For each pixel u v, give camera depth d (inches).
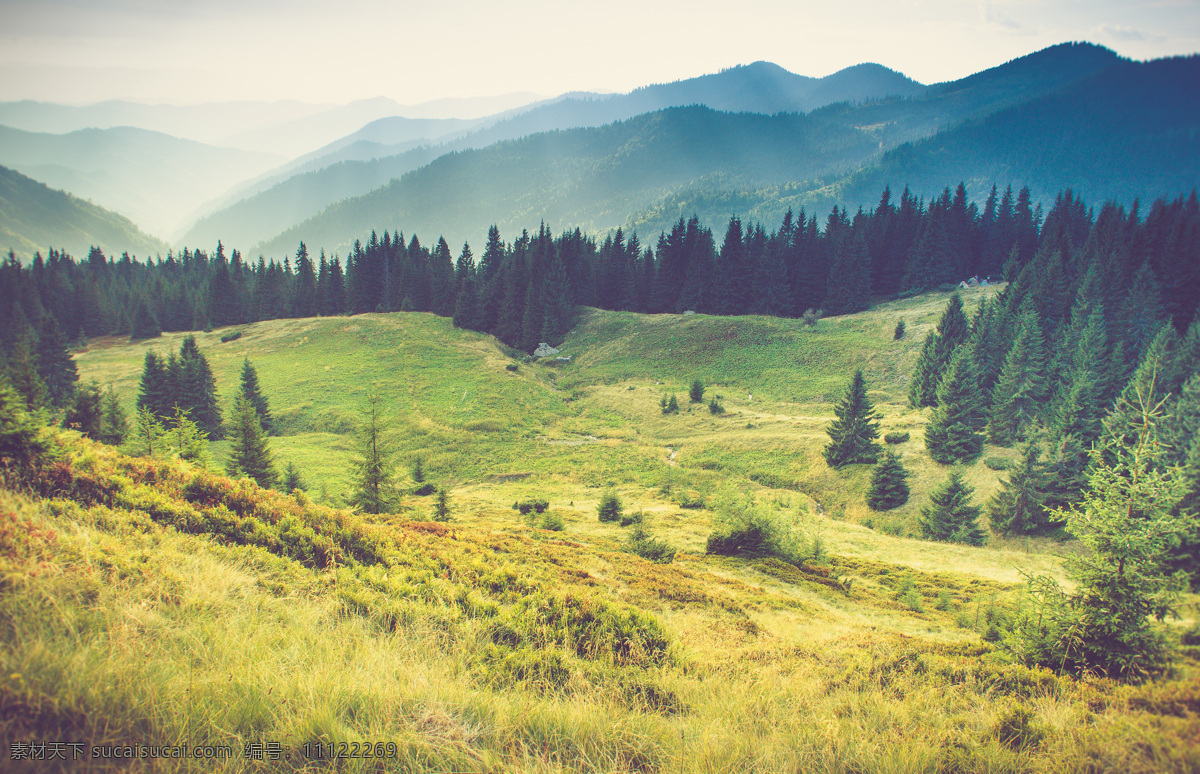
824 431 2388.0
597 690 281.0
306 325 4335.6
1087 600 399.5
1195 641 368.2
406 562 490.0
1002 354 2549.2
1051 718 269.6
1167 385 1844.2
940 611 842.8
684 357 3592.5
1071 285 3073.3
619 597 608.4
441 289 4717.0
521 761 197.2
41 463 417.7
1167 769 211.5
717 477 2113.7
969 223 4845.0
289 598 330.0
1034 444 1600.6
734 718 260.5
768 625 600.7
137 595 260.4
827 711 277.4
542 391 3324.3
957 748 231.9
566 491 2031.3
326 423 2810.0
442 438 2618.1
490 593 458.3
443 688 237.6
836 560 1133.1
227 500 514.0
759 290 4375.0
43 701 160.9
